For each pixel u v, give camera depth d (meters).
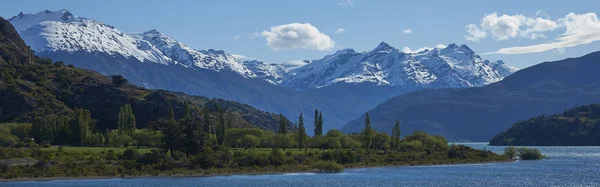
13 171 187.25
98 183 177.00
